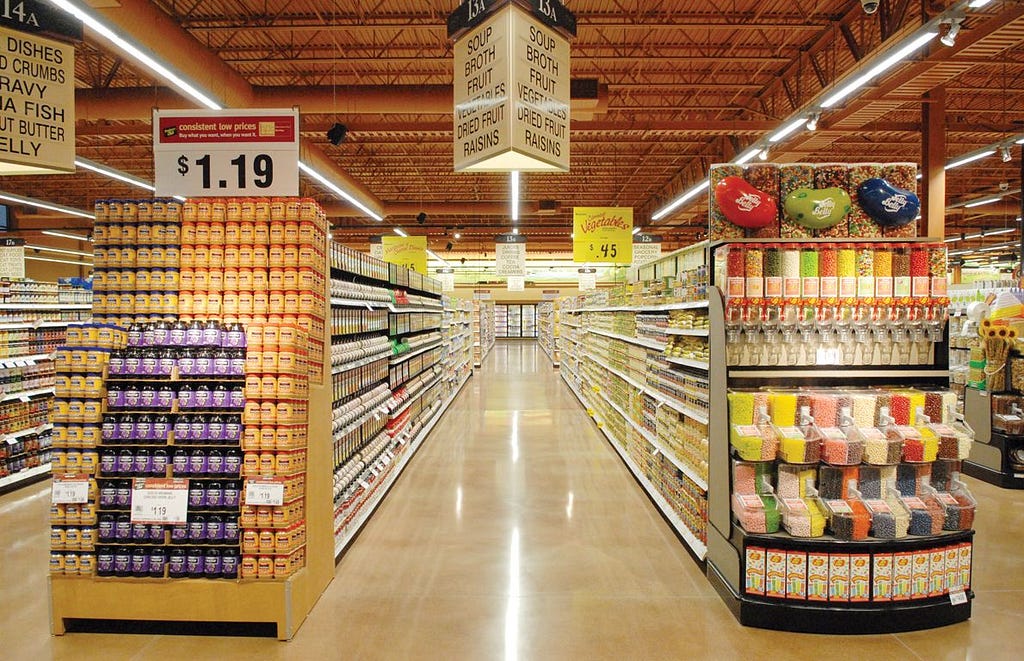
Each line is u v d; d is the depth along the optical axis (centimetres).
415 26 781
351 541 470
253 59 877
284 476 333
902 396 355
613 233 1338
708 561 401
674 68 967
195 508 336
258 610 329
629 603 371
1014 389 642
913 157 1432
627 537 485
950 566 342
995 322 621
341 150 1367
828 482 346
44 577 410
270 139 391
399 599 376
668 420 520
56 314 792
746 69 970
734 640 328
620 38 867
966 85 1027
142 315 363
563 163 400
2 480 627
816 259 361
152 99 860
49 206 1268
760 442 346
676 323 512
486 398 1343
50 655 312
